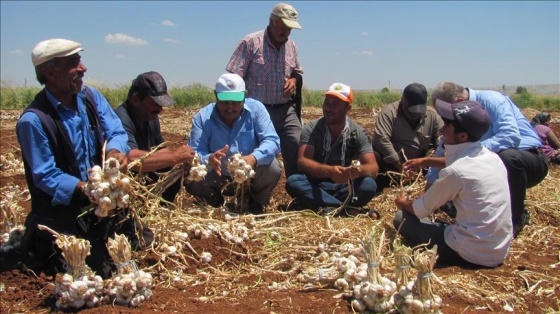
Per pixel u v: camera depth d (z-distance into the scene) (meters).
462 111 4.10
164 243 4.27
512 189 5.00
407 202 4.59
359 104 21.47
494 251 4.20
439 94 4.99
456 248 4.27
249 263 4.37
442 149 5.40
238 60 6.62
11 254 4.34
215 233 4.57
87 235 4.04
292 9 6.45
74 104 4.03
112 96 19.98
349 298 3.63
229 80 5.23
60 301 3.47
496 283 3.97
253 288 3.91
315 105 20.59
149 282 3.60
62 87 3.82
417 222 4.56
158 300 3.62
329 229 4.85
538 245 4.93
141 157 4.16
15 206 5.13
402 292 3.33
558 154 8.77
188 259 4.23
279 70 6.62
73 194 3.79
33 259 4.12
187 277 4.04
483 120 4.11
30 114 3.79
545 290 3.89
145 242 4.26
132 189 3.93
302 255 4.47
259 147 5.43
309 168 5.54
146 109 4.91
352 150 5.68
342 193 5.68
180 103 19.59
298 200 5.69
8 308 3.60
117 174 3.76
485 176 4.15
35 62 3.77
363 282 3.52
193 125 5.60
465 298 3.72
